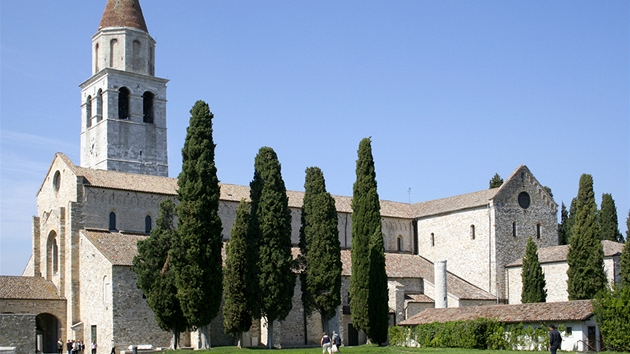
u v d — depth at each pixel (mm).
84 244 80188
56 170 87750
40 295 81000
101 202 83375
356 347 73625
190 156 71625
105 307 75062
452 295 89812
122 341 73500
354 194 82438
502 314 72312
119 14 104438
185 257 69438
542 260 93500
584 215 83250
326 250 80250
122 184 85438
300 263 82750
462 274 99438
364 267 79688
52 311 80812
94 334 76938
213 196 71375
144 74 104625
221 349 69125
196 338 76312
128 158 101938
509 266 95312
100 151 101500
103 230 82625
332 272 79750
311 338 84875
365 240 80500
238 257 74125
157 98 106062
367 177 81688
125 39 103688
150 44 106875
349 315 87375
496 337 69062
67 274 81688
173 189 88562
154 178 90125
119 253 77062
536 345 66375
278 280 75562
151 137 104688
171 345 76375
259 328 80688
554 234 101500
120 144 101438
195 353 66125
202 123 72188
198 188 70438
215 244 70688
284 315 76312
